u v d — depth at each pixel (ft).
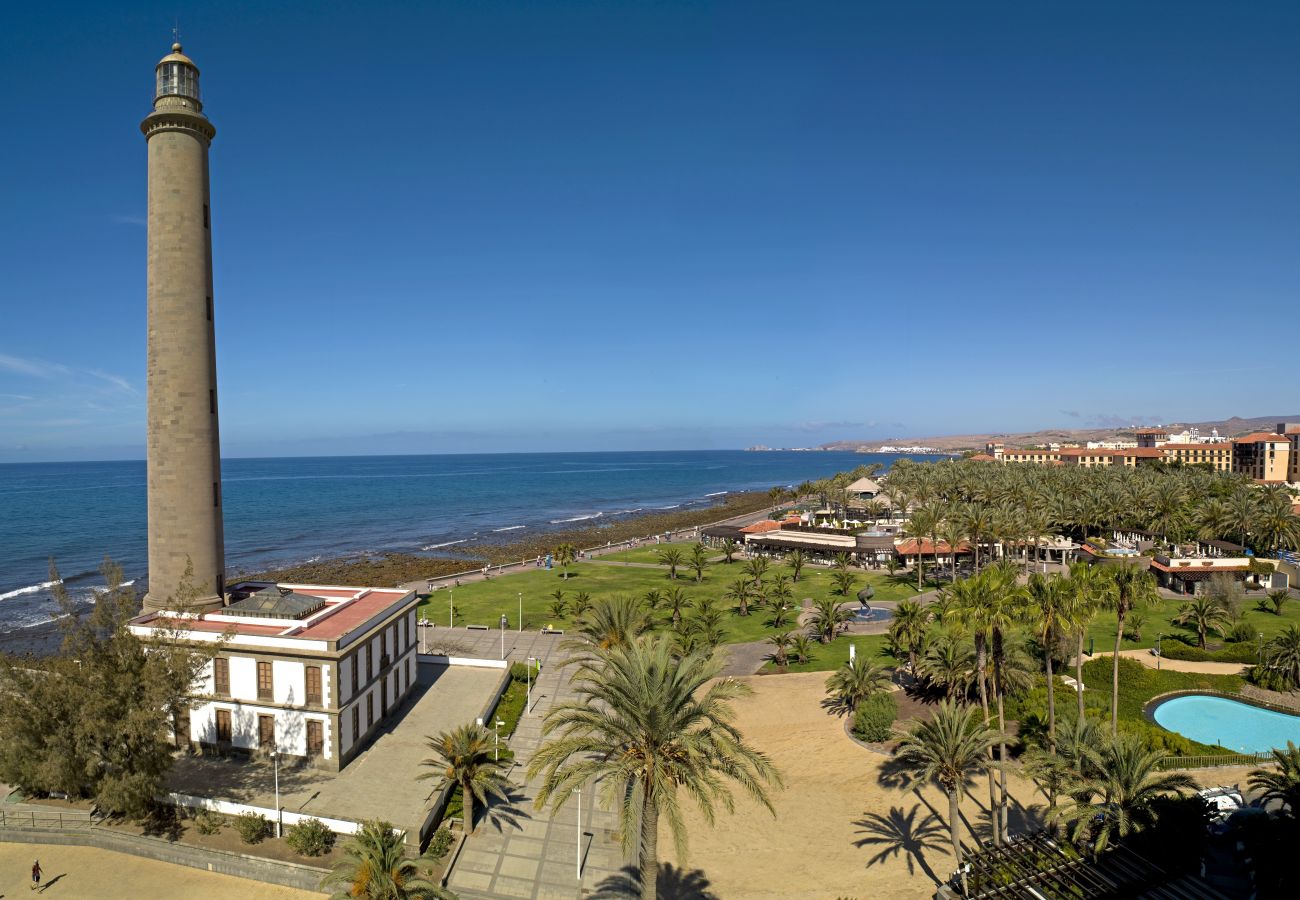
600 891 106.01
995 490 422.41
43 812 123.24
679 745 81.51
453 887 105.81
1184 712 172.65
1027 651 182.19
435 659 203.41
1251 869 100.37
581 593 290.97
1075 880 100.78
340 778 135.23
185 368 160.35
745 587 292.20
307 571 406.82
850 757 154.61
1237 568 297.74
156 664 119.03
